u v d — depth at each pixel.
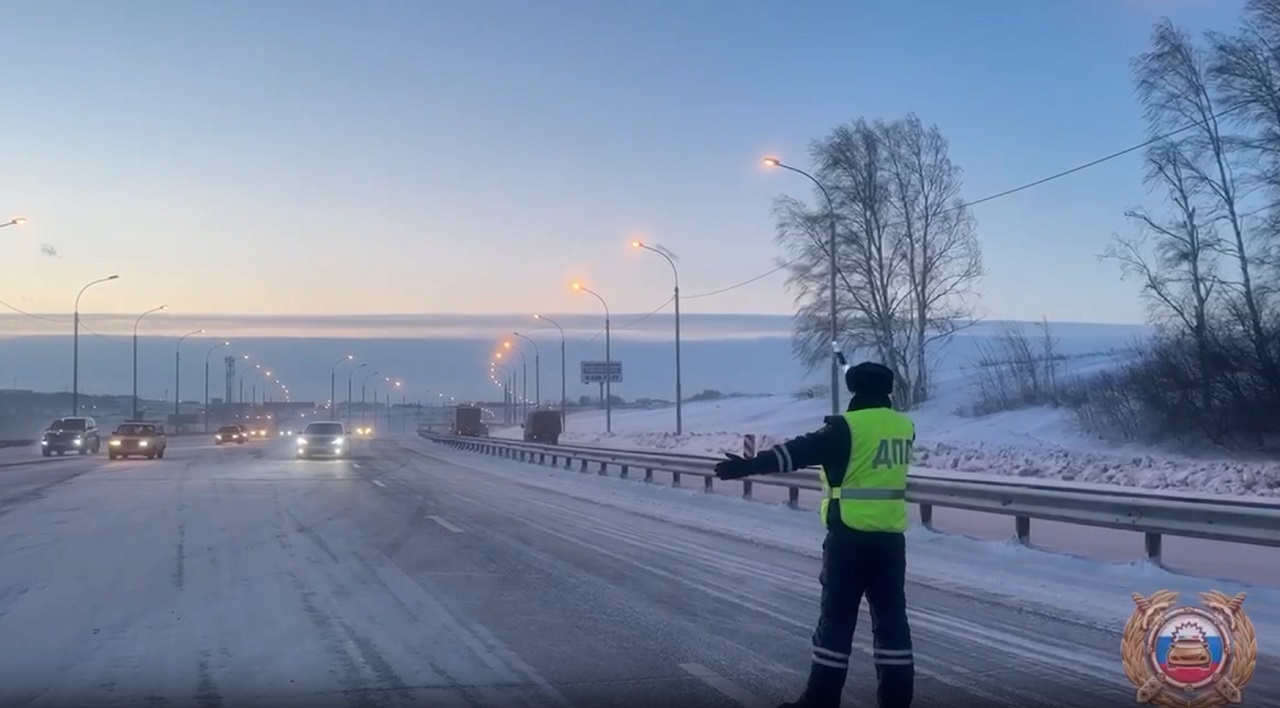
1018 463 34.19
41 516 21.28
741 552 16.14
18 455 56.16
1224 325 41.44
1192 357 42.31
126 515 21.55
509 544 16.98
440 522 20.48
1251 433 39.91
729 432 69.00
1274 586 12.58
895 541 6.63
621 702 7.80
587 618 10.92
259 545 16.64
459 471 40.44
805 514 21.28
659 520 21.12
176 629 10.21
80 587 12.58
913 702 7.83
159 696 7.85
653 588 12.77
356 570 14.06
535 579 13.41
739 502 23.91
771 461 6.52
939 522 20.50
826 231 55.09
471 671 8.67
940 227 55.31
